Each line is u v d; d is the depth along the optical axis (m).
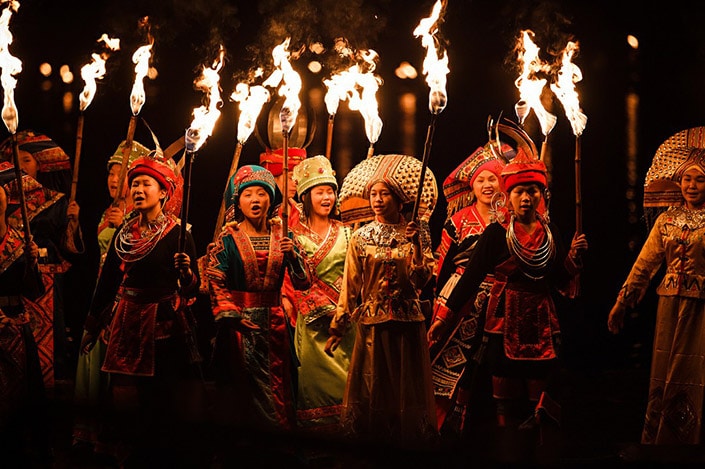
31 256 10.01
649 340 15.30
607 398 12.55
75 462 9.71
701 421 10.36
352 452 9.64
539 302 9.97
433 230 18.33
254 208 10.21
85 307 15.50
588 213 19.39
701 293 10.36
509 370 9.91
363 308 10.05
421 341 10.01
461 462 9.52
